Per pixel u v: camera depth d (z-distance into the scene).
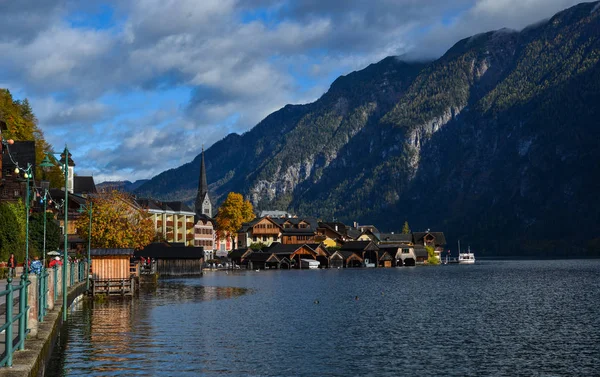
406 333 55.56
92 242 123.12
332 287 117.88
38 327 31.25
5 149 111.56
